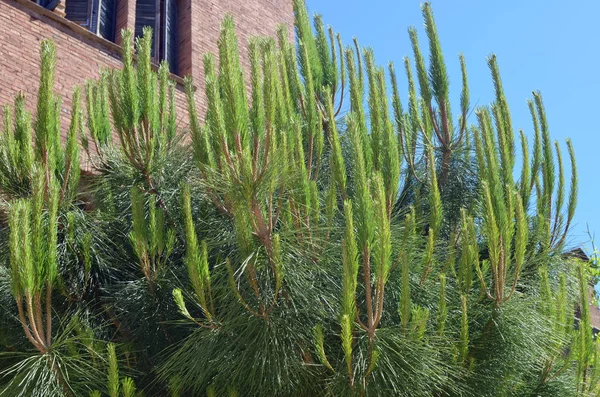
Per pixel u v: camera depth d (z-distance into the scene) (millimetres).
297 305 4895
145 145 5727
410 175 6848
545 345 5410
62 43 8234
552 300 5609
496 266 5223
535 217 6379
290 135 5336
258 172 4820
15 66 7676
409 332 4703
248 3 11312
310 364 4750
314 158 6168
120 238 5930
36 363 4582
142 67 5812
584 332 5734
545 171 6668
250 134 5016
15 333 5234
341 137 6625
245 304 4633
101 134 6477
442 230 6562
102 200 5988
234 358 4809
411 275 5238
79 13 9242
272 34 11492
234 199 4730
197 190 5766
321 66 7258
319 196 5824
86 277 5402
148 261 5391
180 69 10016
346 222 4496
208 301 4914
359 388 4543
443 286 5031
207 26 10484
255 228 4758
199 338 4855
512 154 6770
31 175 4977
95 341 5102
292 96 6586
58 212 5566
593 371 5793
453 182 6789
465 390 5082
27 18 7996
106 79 6637
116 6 9859
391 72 7270
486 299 5402
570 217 6641
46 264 4684
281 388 4828
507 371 5254
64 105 7895
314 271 5074
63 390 4695
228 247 5355
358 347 4711
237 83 4934
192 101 5348
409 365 4582
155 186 5879
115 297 5598
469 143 6949
